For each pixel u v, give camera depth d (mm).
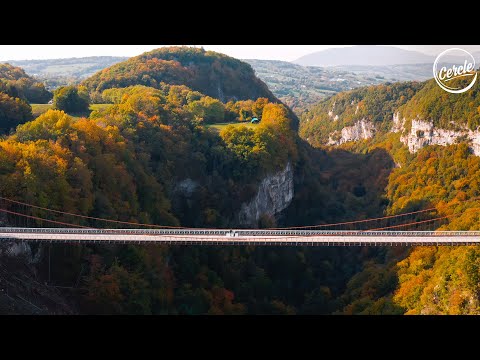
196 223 156500
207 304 124062
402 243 107062
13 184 105438
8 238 98500
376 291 136875
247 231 111188
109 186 126688
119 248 116625
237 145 176750
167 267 129375
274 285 150375
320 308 142000
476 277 107688
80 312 100438
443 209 183125
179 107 196125
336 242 107375
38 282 101375
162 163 154875
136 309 106250
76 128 131750
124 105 170750
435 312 108875
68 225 109750
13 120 152500
